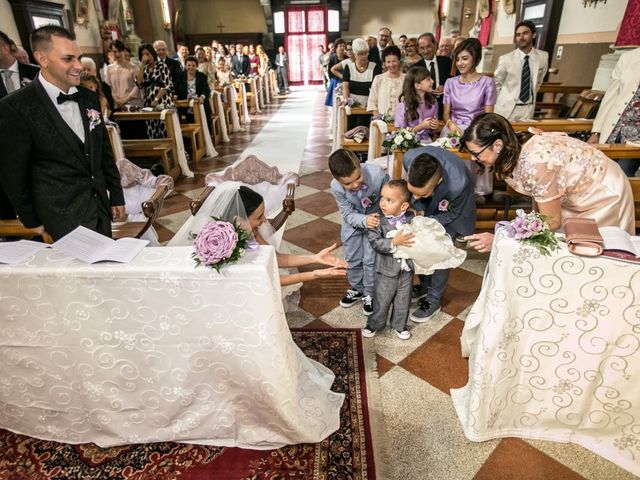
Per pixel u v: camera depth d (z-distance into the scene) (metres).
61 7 7.50
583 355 1.46
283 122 9.28
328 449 1.63
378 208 2.27
